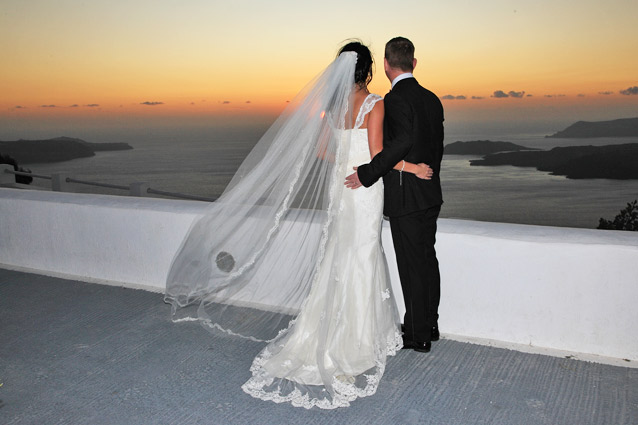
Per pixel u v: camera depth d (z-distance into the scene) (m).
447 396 2.62
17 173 10.65
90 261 4.38
